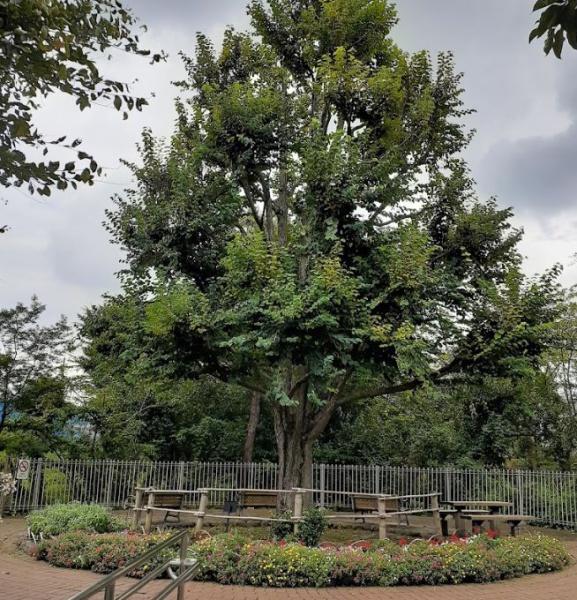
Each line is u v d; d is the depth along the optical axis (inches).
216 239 577.9
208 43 638.5
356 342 464.1
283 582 343.6
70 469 714.2
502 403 877.8
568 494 725.9
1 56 126.9
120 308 722.8
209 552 364.8
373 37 594.9
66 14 136.1
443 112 620.4
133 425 835.4
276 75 605.0
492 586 357.1
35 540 440.1
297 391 560.7
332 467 790.5
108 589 141.5
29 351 770.2
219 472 795.4
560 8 112.0
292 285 458.6
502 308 514.3
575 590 345.7
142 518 585.3
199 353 510.9
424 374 474.6
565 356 892.0
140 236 566.3
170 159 592.7
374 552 380.5
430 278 486.3
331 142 519.8
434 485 772.0
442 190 601.6
